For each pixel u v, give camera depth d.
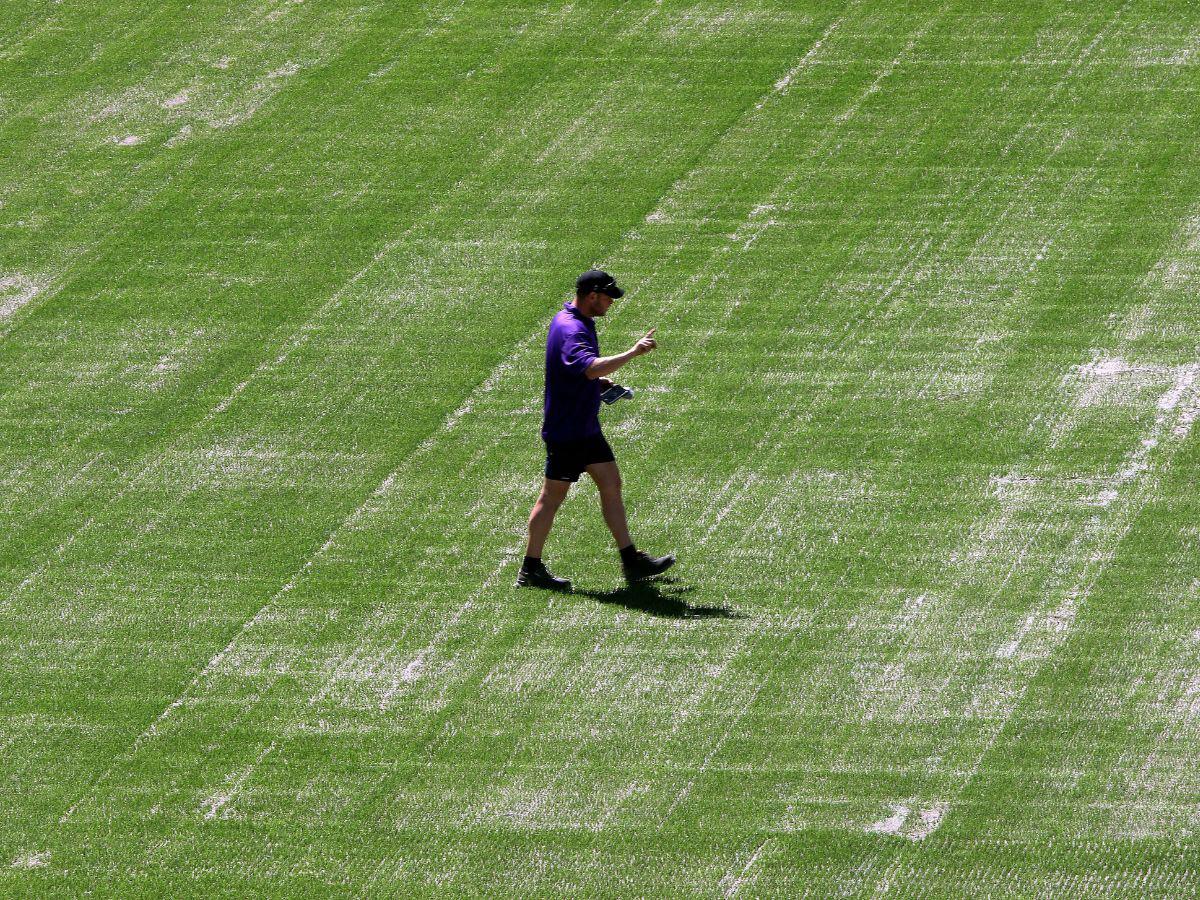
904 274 47.00
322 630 35.62
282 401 43.88
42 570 38.12
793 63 57.72
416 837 30.33
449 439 41.97
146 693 34.06
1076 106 54.03
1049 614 34.66
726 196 51.19
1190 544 36.31
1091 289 45.62
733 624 35.03
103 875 29.77
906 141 53.06
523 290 47.66
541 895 29.05
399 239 50.47
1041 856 29.11
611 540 38.03
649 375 43.66
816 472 39.66
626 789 31.08
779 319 45.53
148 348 46.47
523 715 32.97
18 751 32.66
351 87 58.56
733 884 29.00
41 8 64.69
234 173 54.41
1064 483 38.56
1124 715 31.98
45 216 52.94
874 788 30.75
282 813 30.95
